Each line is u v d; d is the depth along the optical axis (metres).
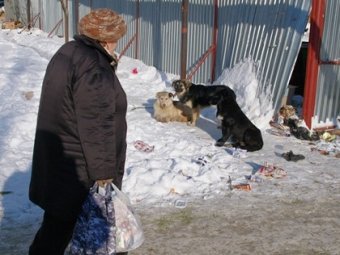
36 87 10.71
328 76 8.12
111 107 2.68
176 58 12.47
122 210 3.01
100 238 2.86
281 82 8.31
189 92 8.23
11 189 5.16
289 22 8.27
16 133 7.13
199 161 6.07
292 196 5.27
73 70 2.71
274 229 4.48
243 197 5.19
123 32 2.91
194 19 11.35
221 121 7.33
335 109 8.38
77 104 2.67
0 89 10.32
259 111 8.34
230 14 10.01
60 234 3.02
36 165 2.97
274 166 6.07
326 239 4.31
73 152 2.83
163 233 4.32
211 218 4.66
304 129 7.65
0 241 4.10
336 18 7.96
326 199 5.23
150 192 5.19
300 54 9.40
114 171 2.75
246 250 4.07
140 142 6.89
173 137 7.40
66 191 2.87
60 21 22.28
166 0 12.77
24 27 26.34
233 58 9.83
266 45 8.80
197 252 4.00
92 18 2.83
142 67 13.80
